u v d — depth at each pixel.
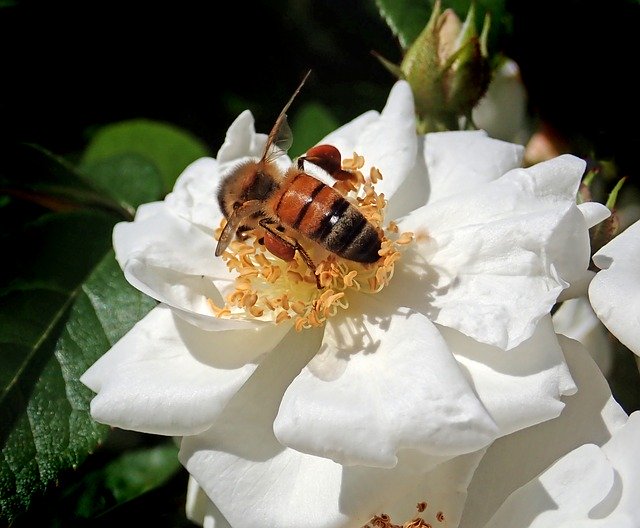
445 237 0.12
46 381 0.14
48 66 0.16
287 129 0.13
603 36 0.14
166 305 0.12
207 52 0.16
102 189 0.15
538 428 0.12
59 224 0.15
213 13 0.16
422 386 0.11
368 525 0.12
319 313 0.12
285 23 0.16
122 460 0.15
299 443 0.11
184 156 0.16
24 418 0.13
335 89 0.16
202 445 0.12
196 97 0.16
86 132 0.16
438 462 0.11
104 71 0.16
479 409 0.11
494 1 0.15
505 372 0.12
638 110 0.14
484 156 0.13
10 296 0.14
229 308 0.12
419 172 0.13
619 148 0.14
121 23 0.16
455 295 0.12
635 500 0.11
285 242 0.12
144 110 0.16
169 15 0.16
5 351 0.14
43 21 0.16
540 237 0.12
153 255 0.13
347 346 0.12
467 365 0.12
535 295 0.12
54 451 0.13
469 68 0.14
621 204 0.14
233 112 0.16
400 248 0.12
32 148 0.15
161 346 0.12
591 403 0.12
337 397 0.11
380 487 0.11
